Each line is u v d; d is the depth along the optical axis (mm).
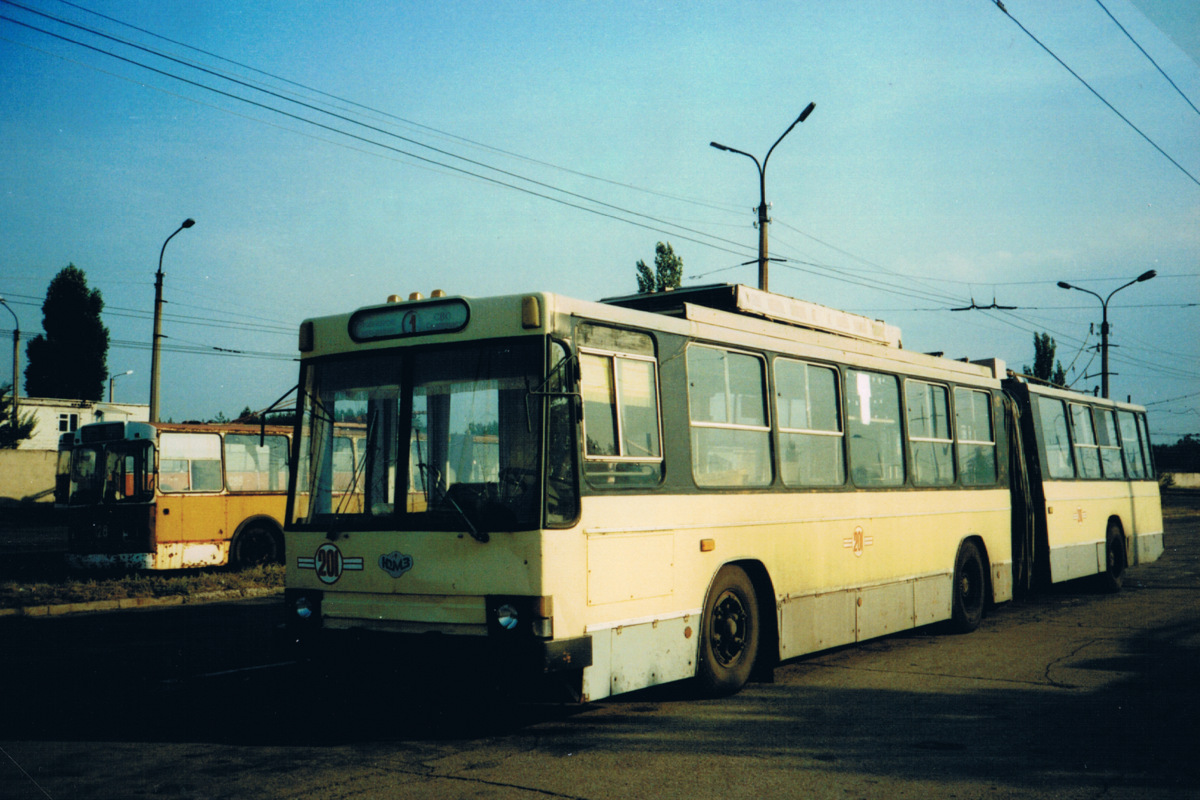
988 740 6711
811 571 9102
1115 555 16797
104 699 8094
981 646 10828
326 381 7340
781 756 6277
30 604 14219
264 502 19391
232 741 6641
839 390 9867
